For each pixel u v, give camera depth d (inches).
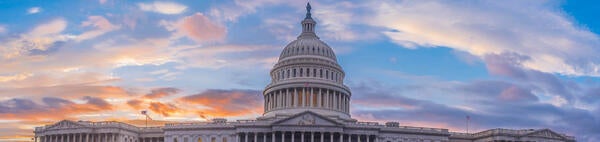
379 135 6550.2
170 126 6702.8
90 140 6781.5
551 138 7081.7
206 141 6505.9
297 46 7647.6
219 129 6486.2
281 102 7190.0
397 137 6638.8
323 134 6171.3
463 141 7199.8
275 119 6584.6
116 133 6692.9
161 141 6983.3
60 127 6939.0
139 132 7057.1
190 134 6599.4
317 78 7327.8
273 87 7303.2
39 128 7224.4
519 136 6939.0
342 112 7288.4
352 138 6432.1
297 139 6274.6
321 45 7706.7
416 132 6727.4
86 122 6865.2
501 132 6919.3
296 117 6210.6
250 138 6373.0
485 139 7037.4
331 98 7219.5
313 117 6230.3
